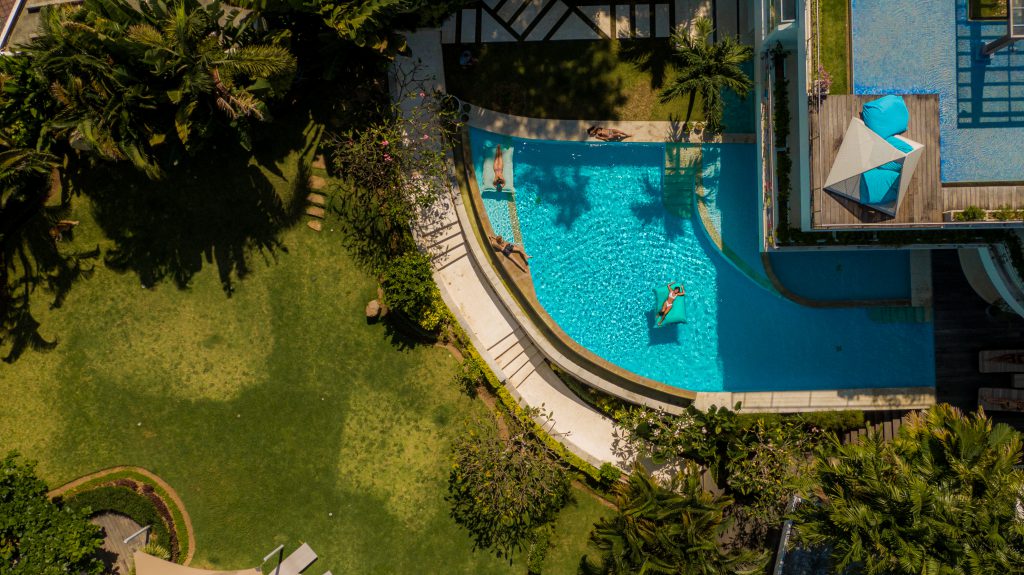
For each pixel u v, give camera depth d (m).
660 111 28.23
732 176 28.61
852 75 24.28
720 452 29.23
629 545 25.69
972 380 29.12
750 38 28.00
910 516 23.14
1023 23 22.47
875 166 23.44
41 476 28.23
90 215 28.02
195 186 28.22
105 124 24.03
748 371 29.58
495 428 28.89
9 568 25.88
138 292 28.36
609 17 28.20
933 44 24.20
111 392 28.38
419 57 28.09
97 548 27.22
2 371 28.16
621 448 29.83
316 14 24.91
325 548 28.83
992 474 23.19
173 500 28.52
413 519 28.98
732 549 29.08
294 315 28.70
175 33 23.03
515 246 28.98
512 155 28.80
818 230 24.94
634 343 29.53
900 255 29.16
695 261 29.34
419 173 28.16
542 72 28.25
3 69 24.52
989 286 28.20
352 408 28.91
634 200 29.22
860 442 25.25
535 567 28.78
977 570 22.02
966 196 24.25
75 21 23.84
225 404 28.59
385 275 27.67
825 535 24.41
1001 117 24.20
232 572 28.45
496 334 29.56
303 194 28.36
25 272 28.03
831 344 29.50
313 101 27.94
